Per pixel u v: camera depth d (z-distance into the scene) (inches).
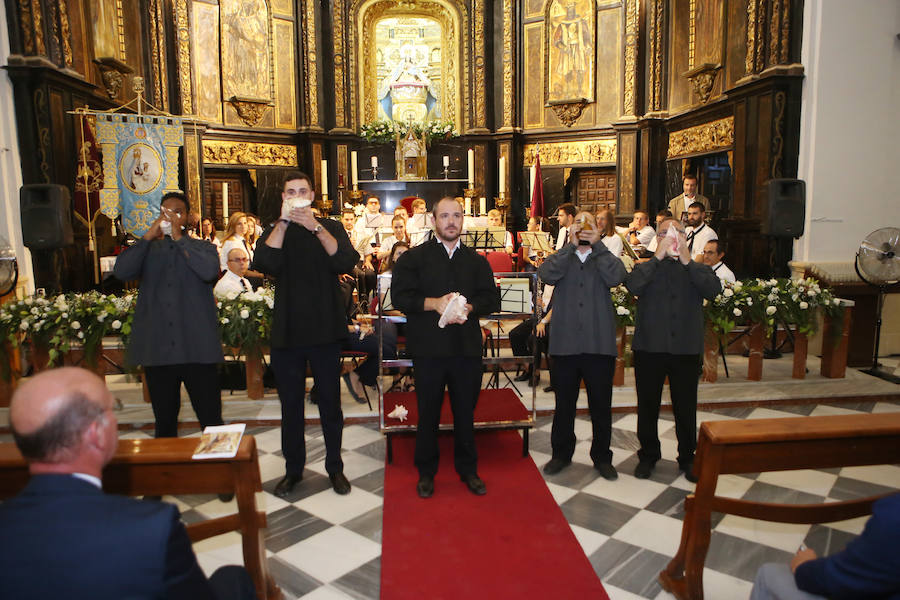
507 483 143.5
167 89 412.8
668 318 142.3
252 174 465.1
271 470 154.7
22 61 259.6
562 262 144.6
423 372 135.9
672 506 133.1
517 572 106.5
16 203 262.1
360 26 505.7
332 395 141.6
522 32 492.1
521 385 222.7
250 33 455.8
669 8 410.3
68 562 45.1
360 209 462.0
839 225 265.3
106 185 305.7
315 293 136.6
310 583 106.0
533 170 478.9
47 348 195.0
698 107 362.3
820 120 260.7
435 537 118.7
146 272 134.5
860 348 250.1
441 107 536.4
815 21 258.1
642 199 433.7
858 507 96.3
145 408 194.7
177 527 48.8
